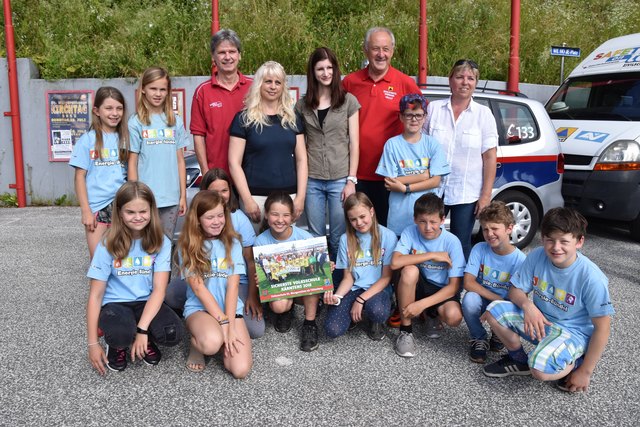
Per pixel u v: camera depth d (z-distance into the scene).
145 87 4.06
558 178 6.52
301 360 3.70
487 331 4.16
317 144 4.37
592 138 7.04
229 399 3.18
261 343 3.97
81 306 4.64
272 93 4.07
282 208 3.80
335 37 10.86
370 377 3.46
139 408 3.08
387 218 4.59
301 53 10.28
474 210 4.55
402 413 3.04
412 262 3.85
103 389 3.29
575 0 14.16
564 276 3.27
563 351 3.15
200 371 3.53
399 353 3.75
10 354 3.72
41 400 3.15
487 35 11.66
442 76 10.40
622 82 7.62
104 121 4.03
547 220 3.18
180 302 4.04
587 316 3.29
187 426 2.90
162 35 10.52
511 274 3.70
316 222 4.54
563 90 8.33
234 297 3.63
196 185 5.39
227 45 4.27
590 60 8.38
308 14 11.48
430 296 3.82
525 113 6.41
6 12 8.97
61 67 9.55
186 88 9.48
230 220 3.74
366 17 11.31
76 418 2.97
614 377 3.49
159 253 3.58
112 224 3.51
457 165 4.45
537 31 11.93
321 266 3.89
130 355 3.73
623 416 3.03
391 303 4.11
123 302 3.58
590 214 6.96
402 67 10.75
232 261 3.66
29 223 8.02
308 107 4.32
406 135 4.31
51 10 10.87
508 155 6.20
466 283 3.82
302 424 2.92
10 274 5.52
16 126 9.24
